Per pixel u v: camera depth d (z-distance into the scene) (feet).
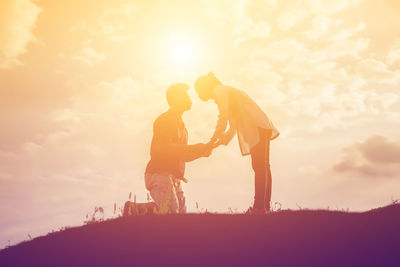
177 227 20.71
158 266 17.97
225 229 20.25
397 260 17.47
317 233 19.62
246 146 23.70
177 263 18.06
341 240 18.99
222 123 23.08
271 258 18.13
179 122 25.71
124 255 18.89
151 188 24.80
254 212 22.20
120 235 20.51
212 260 18.17
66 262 18.89
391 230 19.42
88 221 22.91
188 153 24.61
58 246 20.42
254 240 19.30
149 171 24.93
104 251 19.36
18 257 20.15
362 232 19.52
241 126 23.62
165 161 24.85
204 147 24.26
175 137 25.34
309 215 21.34
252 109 23.13
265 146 22.82
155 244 19.48
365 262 17.62
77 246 20.12
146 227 20.95
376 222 20.27
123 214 23.82
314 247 18.67
